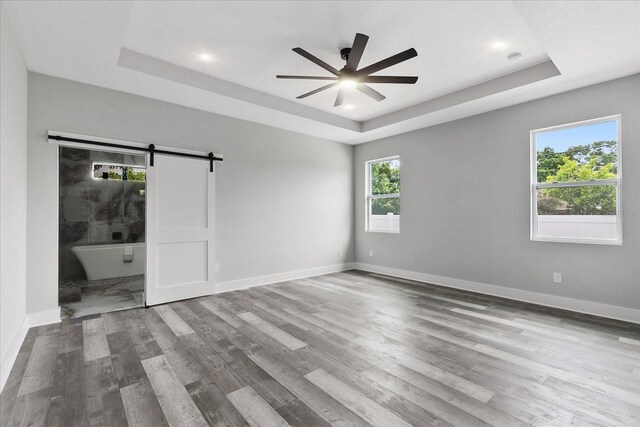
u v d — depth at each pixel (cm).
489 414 171
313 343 265
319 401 183
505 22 262
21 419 167
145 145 374
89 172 572
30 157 304
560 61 290
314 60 256
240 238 461
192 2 235
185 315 338
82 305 382
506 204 412
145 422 165
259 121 473
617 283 327
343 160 614
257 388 197
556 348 254
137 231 620
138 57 311
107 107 350
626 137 321
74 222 556
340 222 607
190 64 335
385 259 573
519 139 400
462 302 388
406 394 190
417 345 261
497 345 260
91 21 233
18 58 260
